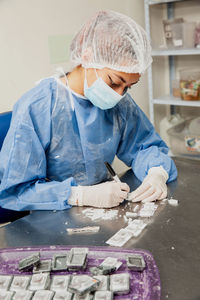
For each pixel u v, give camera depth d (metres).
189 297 0.62
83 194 1.01
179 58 2.62
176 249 0.76
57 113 1.14
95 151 1.20
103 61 1.01
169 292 0.63
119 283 0.66
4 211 1.37
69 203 1.02
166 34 2.24
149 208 0.96
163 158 1.20
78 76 1.15
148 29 2.30
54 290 0.67
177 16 2.53
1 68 1.63
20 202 1.04
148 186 1.04
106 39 0.99
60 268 0.72
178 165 1.27
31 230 0.89
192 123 2.36
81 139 1.17
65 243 0.82
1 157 1.09
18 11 1.67
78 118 1.16
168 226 0.86
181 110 2.71
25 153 1.06
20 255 0.78
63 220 0.94
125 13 2.34
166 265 0.71
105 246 0.79
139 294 0.65
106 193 0.99
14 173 1.04
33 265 0.73
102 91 1.06
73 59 1.13
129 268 0.71
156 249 0.77
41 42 1.80
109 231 0.86
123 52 0.98
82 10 2.01
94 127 1.18
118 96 1.07
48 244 0.82
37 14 1.76
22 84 1.74
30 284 0.69
